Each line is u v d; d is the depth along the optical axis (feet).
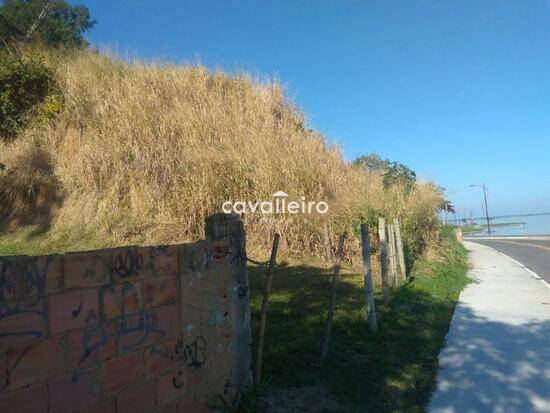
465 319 28.40
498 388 17.52
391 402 15.97
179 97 53.42
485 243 109.19
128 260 10.73
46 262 8.88
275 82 58.90
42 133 46.85
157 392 11.25
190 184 41.09
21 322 8.38
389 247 35.63
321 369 18.19
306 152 45.98
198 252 12.96
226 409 13.19
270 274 16.21
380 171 58.03
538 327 26.48
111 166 41.86
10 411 8.12
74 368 9.26
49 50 62.95
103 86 52.75
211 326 13.30
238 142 45.70
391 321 25.72
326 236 41.01
